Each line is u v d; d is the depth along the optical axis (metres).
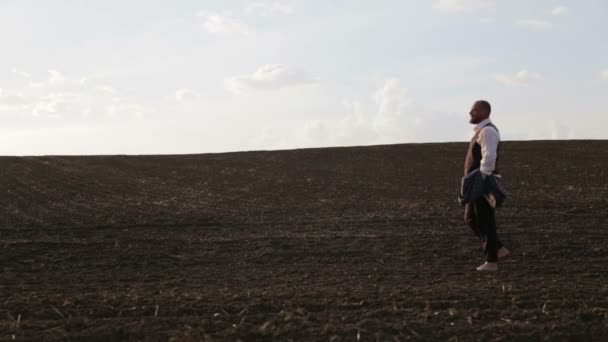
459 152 25.94
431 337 3.91
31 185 17.69
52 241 9.32
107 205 14.15
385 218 11.64
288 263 7.60
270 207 13.73
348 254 8.10
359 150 27.05
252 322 4.25
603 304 4.60
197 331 4.02
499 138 6.12
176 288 5.82
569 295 4.94
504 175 19.00
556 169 19.94
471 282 5.90
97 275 6.82
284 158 24.98
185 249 8.57
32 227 11.12
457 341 3.82
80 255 8.12
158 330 4.09
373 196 15.39
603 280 6.00
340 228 10.49
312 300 4.87
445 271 6.77
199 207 13.80
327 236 9.49
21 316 4.49
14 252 8.21
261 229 10.54
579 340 3.83
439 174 19.98
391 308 4.57
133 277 6.64
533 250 8.01
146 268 7.33
